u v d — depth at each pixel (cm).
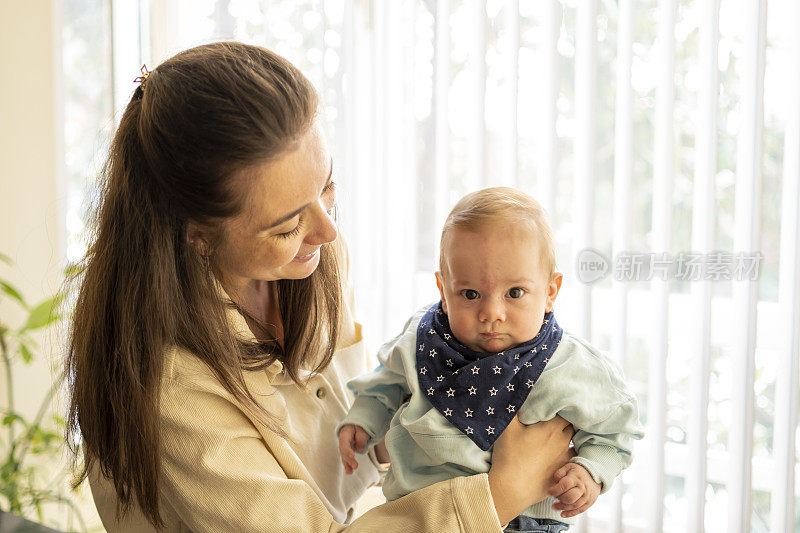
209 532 89
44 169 221
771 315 161
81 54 230
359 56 194
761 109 154
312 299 105
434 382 100
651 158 167
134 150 89
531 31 175
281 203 83
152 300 88
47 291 222
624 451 99
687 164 164
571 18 171
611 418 97
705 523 170
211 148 80
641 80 165
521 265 96
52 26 219
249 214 84
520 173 179
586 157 170
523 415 97
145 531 104
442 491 88
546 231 99
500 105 180
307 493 92
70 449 107
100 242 93
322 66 197
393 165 193
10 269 216
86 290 95
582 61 168
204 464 88
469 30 181
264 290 106
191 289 91
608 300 175
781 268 157
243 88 81
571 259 176
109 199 92
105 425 94
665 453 171
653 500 170
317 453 107
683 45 161
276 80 84
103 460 95
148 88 87
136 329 89
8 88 213
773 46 154
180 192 83
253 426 95
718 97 157
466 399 98
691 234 165
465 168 186
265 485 88
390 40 190
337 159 197
